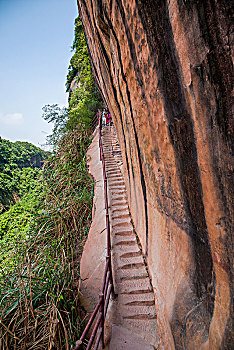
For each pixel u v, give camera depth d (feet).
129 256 11.78
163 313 6.91
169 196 5.97
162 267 7.46
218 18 2.70
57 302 9.26
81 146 27.55
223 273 3.49
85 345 8.39
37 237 14.51
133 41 5.89
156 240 8.34
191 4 3.10
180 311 5.06
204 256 4.19
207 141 3.48
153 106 5.75
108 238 10.39
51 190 21.53
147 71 5.49
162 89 4.83
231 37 2.60
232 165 2.97
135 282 10.21
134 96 7.57
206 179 3.69
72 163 24.80
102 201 17.28
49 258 11.50
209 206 3.71
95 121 36.47
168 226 6.52
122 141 14.39
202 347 3.95
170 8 3.68
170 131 4.95
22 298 9.37
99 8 7.70
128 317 8.80
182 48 3.63
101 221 15.03
